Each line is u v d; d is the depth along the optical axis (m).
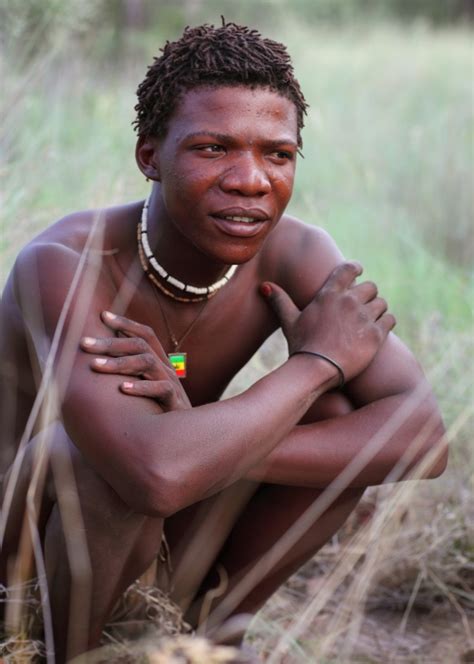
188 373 2.97
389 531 3.53
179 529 2.95
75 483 2.54
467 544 3.83
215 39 2.56
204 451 2.44
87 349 2.53
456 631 3.52
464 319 5.67
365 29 14.86
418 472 2.82
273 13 15.90
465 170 8.26
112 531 2.56
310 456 2.74
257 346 3.08
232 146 2.54
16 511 2.72
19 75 5.68
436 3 20.52
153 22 14.21
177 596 2.97
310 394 2.70
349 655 3.24
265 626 3.21
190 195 2.57
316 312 2.87
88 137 6.27
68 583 2.60
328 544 3.85
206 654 2.41
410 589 3.68
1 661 2.59
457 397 4.50
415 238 7.41
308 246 3.03
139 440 2.43
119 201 5.04
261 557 2.95
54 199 5.18
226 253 2.61
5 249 4.30
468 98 9.79
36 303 2.67
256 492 2.96
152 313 2.87
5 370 2.89
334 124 9.01
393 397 2.86
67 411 2.50
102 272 2.80
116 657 2.74
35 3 6.21
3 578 2.87
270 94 2.56
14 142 5.16
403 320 5.67
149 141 2.72
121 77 8.95
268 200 2.59
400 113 9.56
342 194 7.78
